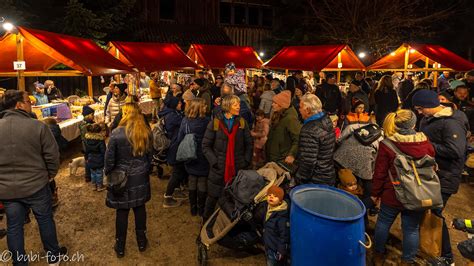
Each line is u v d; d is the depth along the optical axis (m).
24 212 3.15
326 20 22.66
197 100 4.25
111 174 3.36
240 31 24.58
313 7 22.08
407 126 2.90
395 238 4.03
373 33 20.45
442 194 3.29
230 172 3.80
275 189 3.05
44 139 3.05
